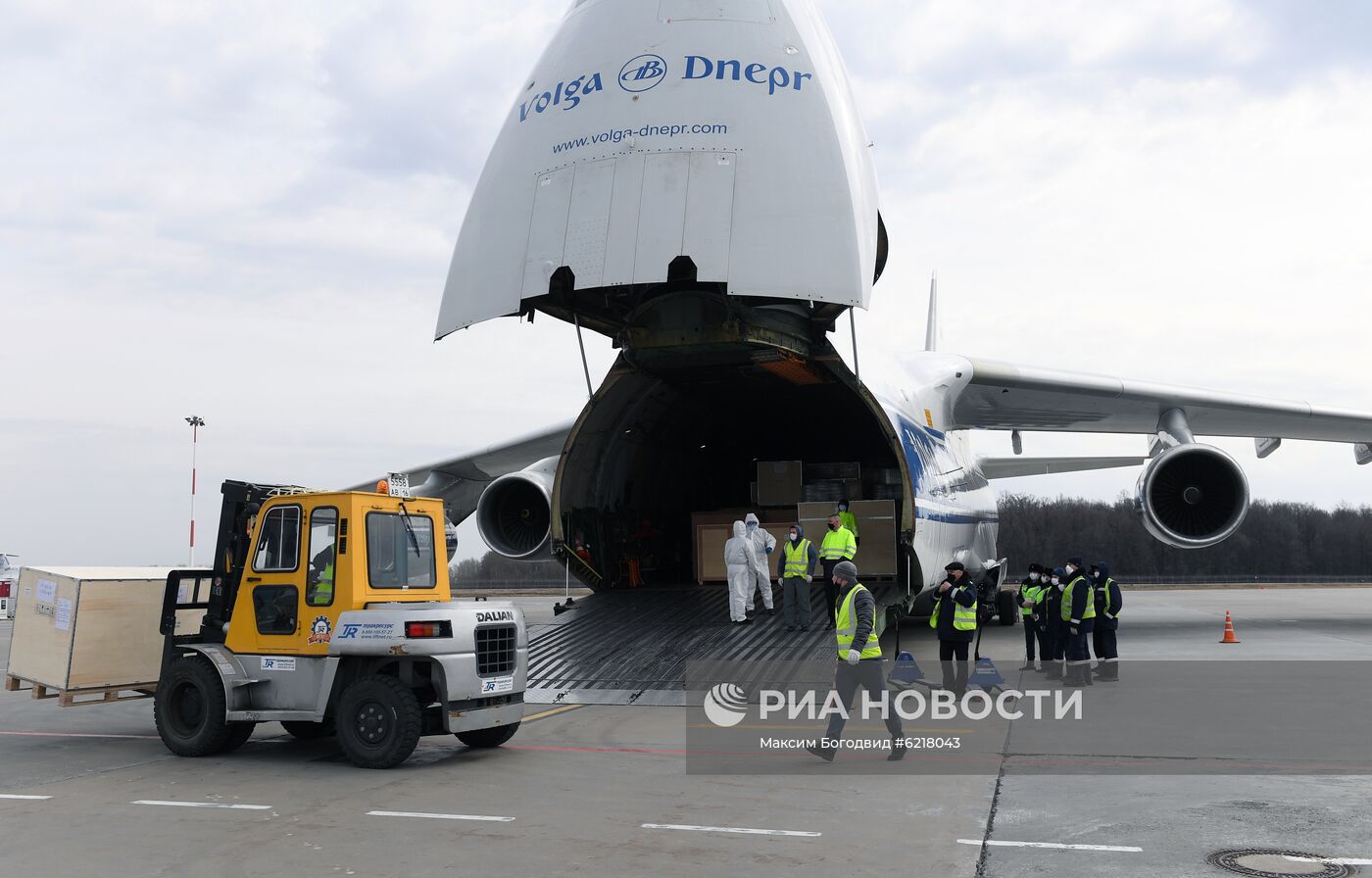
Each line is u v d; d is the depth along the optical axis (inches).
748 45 458.0
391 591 352.2
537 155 466.3
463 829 243.0
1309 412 698.2
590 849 224.1
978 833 232.4
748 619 539.8
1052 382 684.7
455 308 472.7
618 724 396.8
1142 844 220.8
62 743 382.6
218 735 342.3
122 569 403.2
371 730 323.3
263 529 355.9
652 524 695.1
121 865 215.6
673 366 575.5
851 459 773.3
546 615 1090.7
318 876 206.8
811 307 511.2
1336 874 198.5
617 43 466.3
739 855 217.0
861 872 204.1
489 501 667.4
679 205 436.1
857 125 481.1
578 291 491.8
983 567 832.9
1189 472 668.1
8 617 1378.0
